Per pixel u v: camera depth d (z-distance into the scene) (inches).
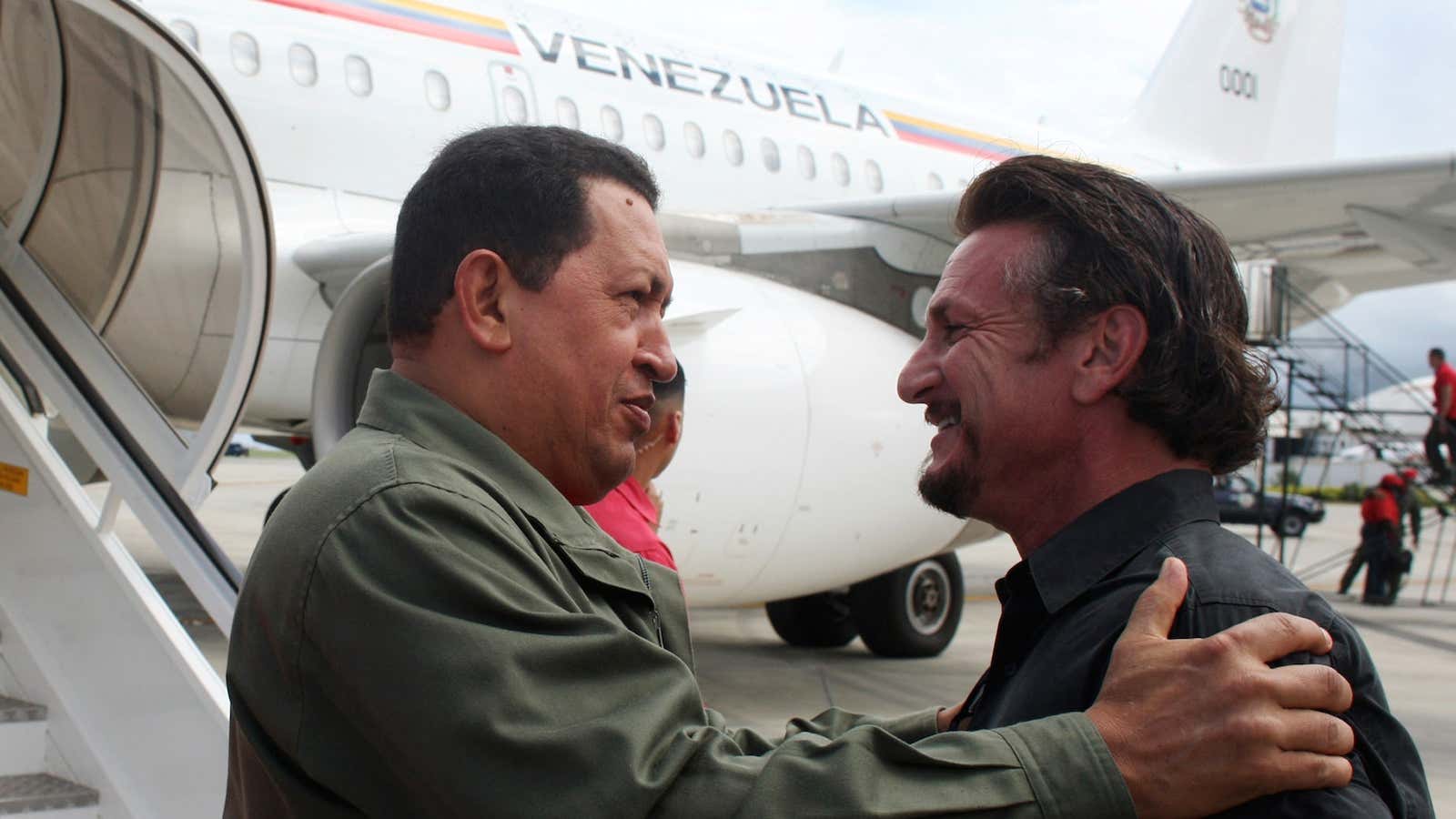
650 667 41.3
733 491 202.4
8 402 112.4
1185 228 47.2
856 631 294.0
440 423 47.6
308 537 41.9
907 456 223.3
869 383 220.1
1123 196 47.4
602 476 51.4
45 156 117.8
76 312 116.6
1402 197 249.9
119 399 110.7
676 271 215.2
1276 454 818.8
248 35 240.5
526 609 40.8
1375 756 39.4
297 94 243.4
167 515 104.3
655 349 51.3
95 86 110.2
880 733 39.0
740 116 324.2
